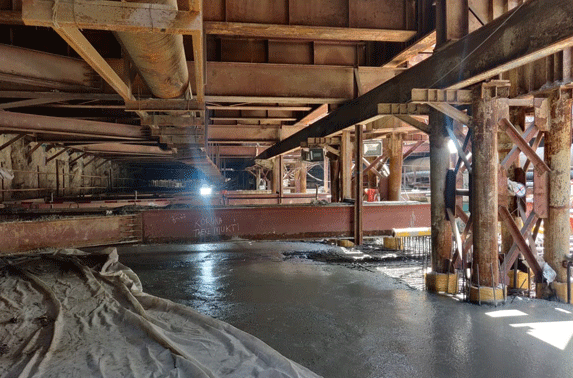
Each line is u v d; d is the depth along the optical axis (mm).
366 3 8492
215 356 4172
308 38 9859
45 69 8086
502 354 5188
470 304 7332
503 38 5449
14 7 6441
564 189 7438
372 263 11320
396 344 5504
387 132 13797
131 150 21766
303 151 12844
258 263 11367
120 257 12367
